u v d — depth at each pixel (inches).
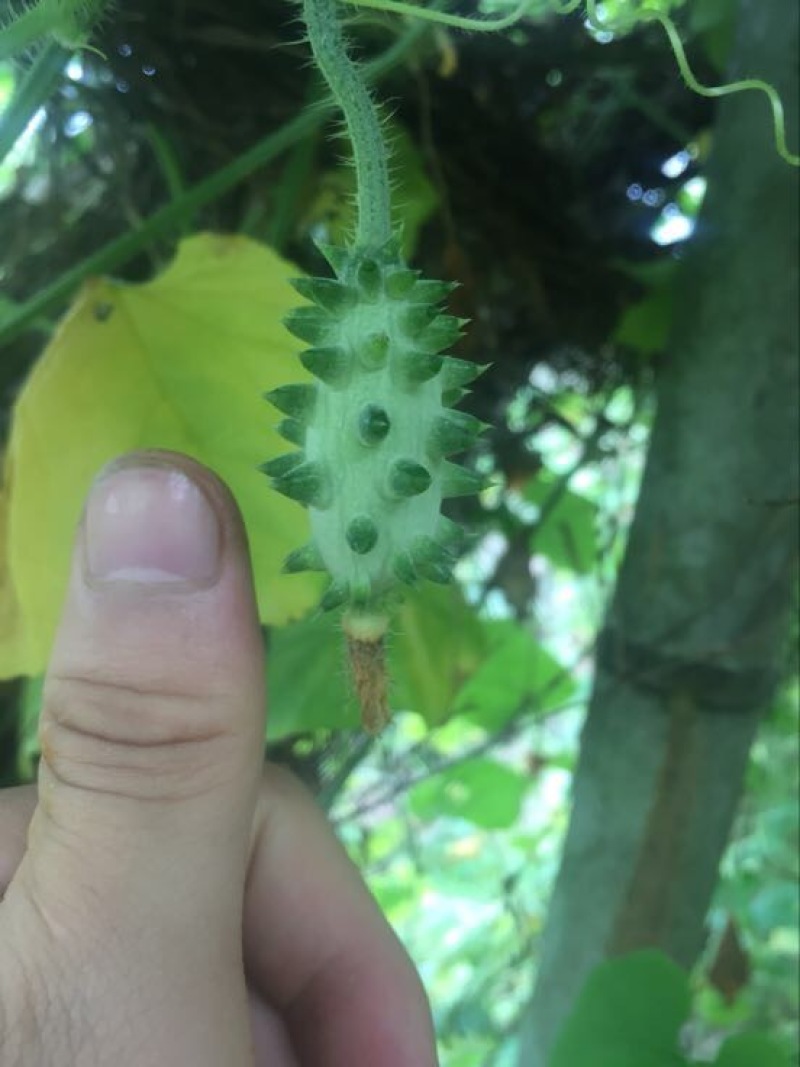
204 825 4.1
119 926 4.0
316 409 3.6
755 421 5.8
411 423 3.5
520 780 11.2
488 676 10.1
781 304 5.6
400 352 3.5
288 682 6.8
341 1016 6.0
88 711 3.9
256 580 5.4
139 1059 4.0
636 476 9.7
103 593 3.9
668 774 6.3
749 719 6.3
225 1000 4.2
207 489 4.0
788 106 5.5
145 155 7.4
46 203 7.6
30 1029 3.8
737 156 5.7
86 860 4.0
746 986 9.7
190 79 6.8
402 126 7.2
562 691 10.4
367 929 6.0
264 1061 6.1
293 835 5.9
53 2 4.0
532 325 8.2
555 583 11.7
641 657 6.2
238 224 7.4
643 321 7.5
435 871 14.2
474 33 6.6
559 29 7.0
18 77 6.2
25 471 5.5
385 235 3.6
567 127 7.7
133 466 4.0
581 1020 6.2
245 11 6.6
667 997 6.3
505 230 7.6
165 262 7.4
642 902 6.6
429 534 3.6
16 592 5.6
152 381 5.5
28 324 5.7
